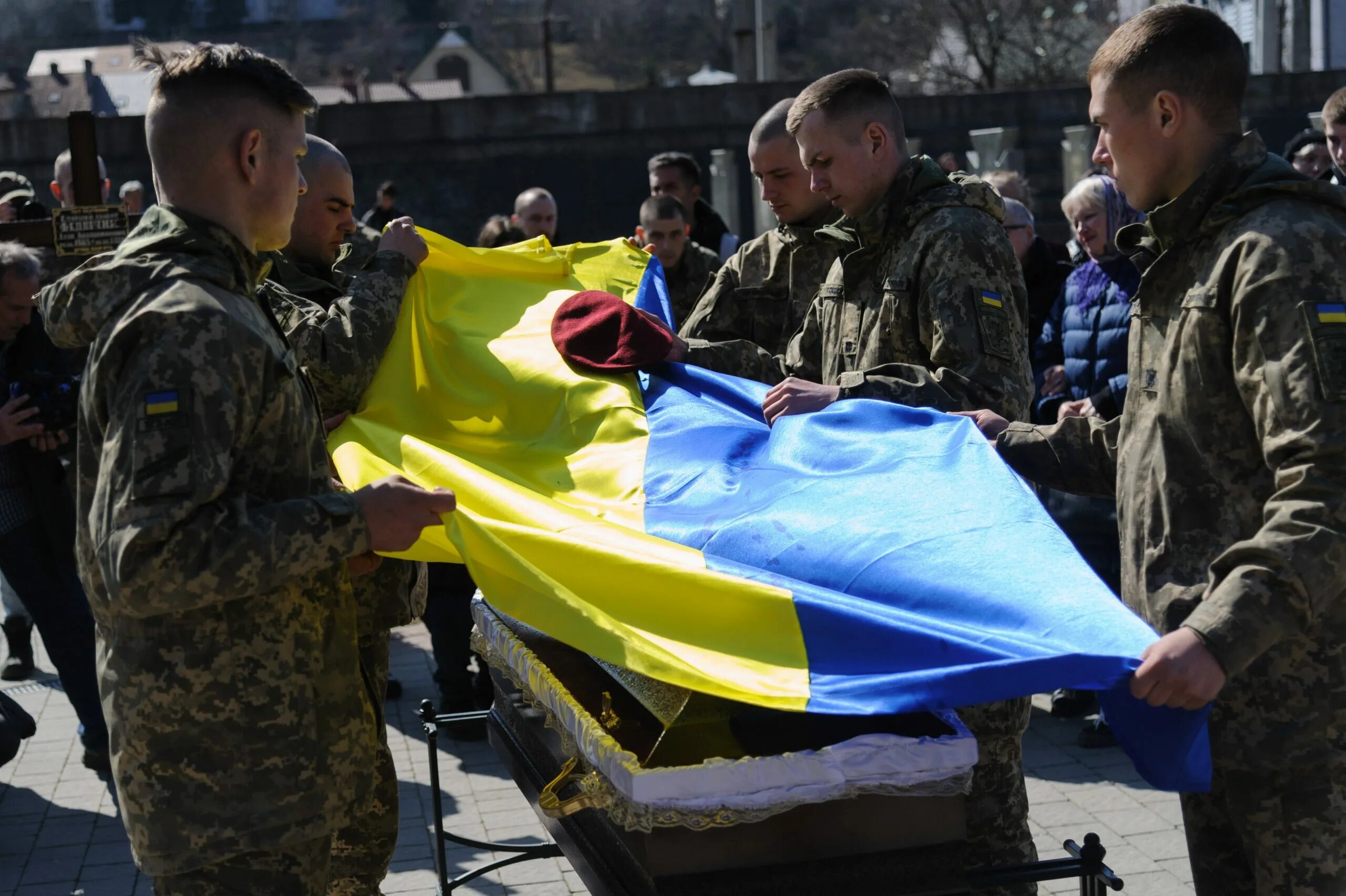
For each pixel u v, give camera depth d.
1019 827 2.94
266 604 2.25
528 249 3.71
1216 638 1.98
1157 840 4.11
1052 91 20.00
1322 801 2.26
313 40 68.44
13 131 17.88
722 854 2.10
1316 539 2.04
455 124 19.44
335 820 2.32
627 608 2.29
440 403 3.13
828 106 3.17
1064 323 5.53
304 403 2.39
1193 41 2.32
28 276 4.93
